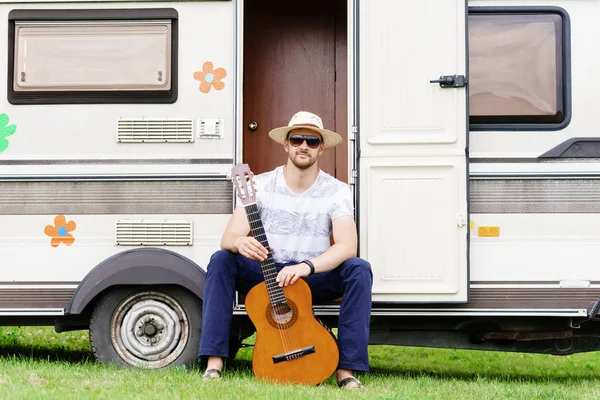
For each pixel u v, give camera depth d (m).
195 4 5.22
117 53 5.22
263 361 4.55
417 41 5.11
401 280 5.06
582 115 5.18
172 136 5.19
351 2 5.14
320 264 4.57
